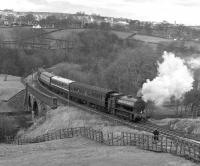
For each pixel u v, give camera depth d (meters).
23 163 45.97
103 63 167.00
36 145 60.47
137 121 66.69
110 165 41.38
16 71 177.88
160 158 42.75
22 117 103.12
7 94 132.25
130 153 46.56
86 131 65.00
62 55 195.50
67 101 92.00
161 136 50.94
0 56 183.50
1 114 105.00
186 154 43.12
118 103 70.50
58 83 101.94
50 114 88.06
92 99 80.00
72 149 53.47
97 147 53.22
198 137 55.72
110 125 65.88
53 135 69.81
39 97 102.06
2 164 46.31
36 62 184.12
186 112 92.38
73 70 154.25
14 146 62.53
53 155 49.41
